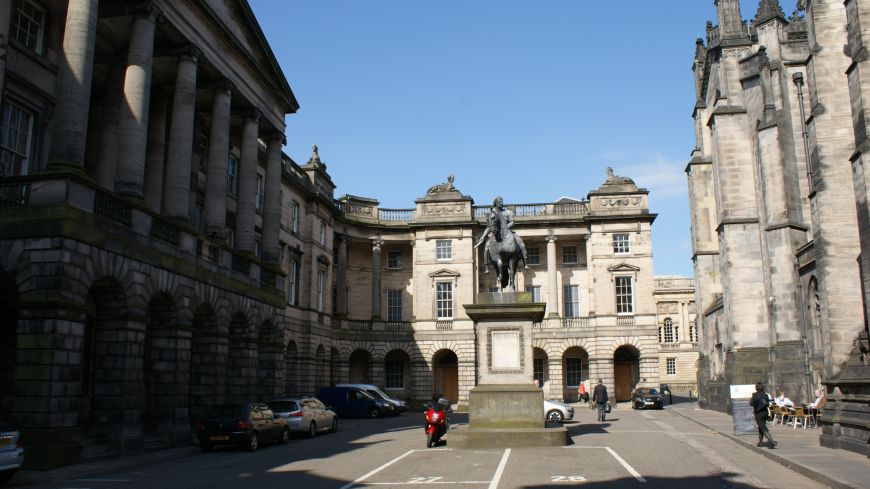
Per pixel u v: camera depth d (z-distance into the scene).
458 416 46.12
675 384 93.31
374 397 47.91
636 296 61.81
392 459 19.94
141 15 26.38
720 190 39.78
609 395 60.28
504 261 24.09
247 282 34.28
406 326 63.88
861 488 12.84
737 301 38.06
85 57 22.08
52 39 26.33
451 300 64.12
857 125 21.08
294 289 51.88
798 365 33.28
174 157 28.78
